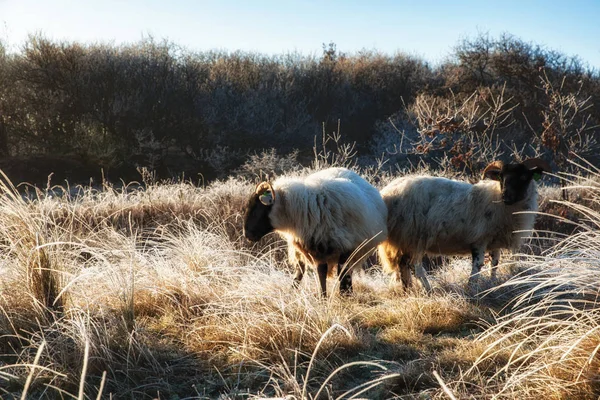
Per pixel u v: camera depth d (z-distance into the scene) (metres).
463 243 6.39
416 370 3.79
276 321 4.47
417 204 6.50
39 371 3.80
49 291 4.76
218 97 28.73
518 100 27.94
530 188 6.19
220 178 24.66
